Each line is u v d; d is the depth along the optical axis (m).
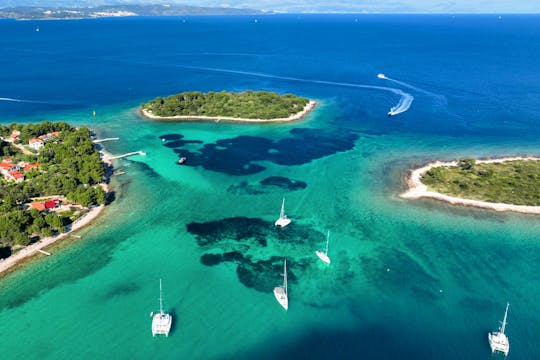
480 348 79.94
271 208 127.56
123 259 102.88
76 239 109.62
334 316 87.00
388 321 86.00
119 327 83.44
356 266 101.94
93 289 92.94
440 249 108.81
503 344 78.56
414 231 116.44
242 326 84.44
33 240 108.38
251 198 133.25
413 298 92.00
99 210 123.88
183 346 79.75
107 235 111.94
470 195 135.62
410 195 136.00
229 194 135.50
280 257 104.75
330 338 82.00
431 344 80.75
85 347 79.12
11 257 101.50
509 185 141.75
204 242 110.25
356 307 89.38
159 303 89.50
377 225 119.12
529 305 90.50
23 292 91.44
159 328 81.69
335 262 103.19
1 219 108.12
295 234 114.44
